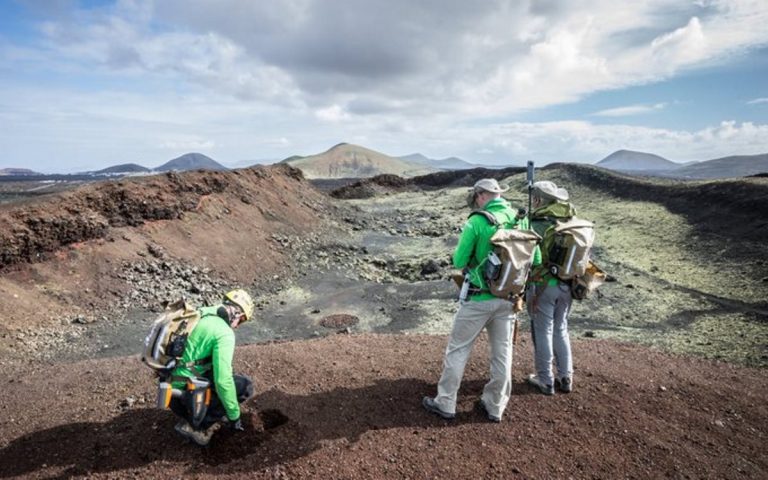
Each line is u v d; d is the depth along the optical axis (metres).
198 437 3.44
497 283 3.57
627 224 20.09
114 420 3.86
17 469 3.31
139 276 11.94
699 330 9.20
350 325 10.67
